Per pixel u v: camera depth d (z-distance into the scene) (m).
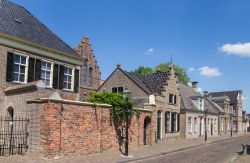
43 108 16.56
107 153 20.30
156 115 30.16
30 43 21.94
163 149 24.78
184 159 19.83
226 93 68.69
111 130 21.50
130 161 18.05
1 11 22.36
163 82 32.91
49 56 23.61
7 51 20.44
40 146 16.34
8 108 19.67
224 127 55.91
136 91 31.52
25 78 21.59
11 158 15.41
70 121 17.84
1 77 19.95
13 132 17.73
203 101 43.97
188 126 39.03
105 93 22.41
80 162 16.25
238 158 20.58
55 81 23.94
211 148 28.52
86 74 35.47
